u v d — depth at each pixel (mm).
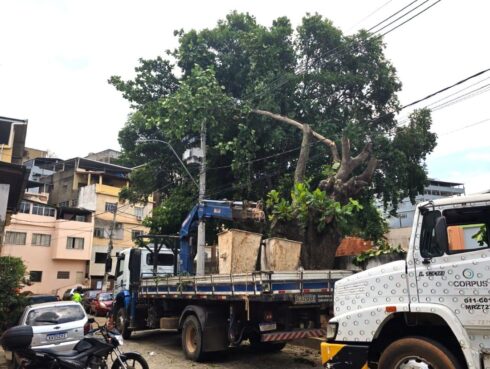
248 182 17719
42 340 9539
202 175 16938
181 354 11078
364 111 18656
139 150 22297
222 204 12211
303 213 10516
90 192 47406
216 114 17219
